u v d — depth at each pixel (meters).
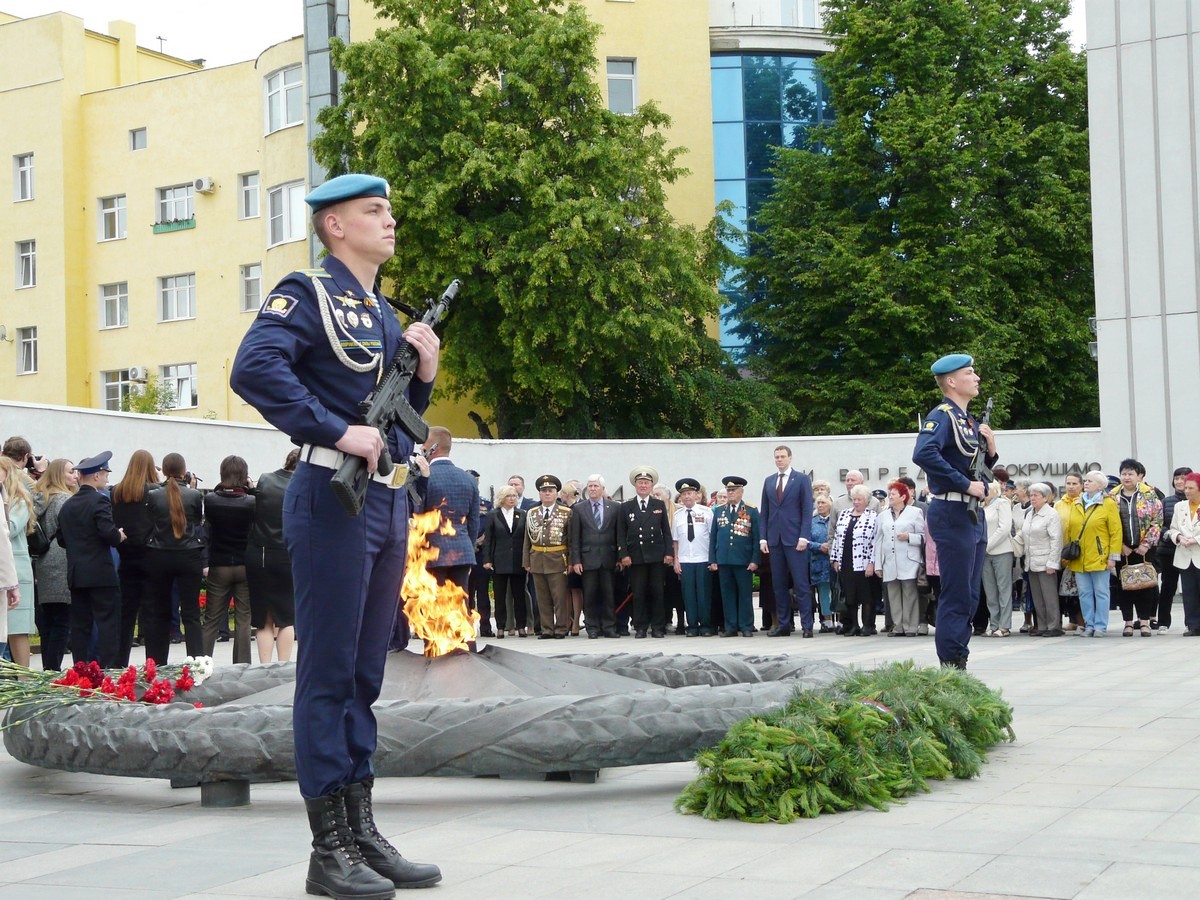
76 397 44.94
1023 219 38.66
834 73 39.25
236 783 6.26
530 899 4.30
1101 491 16.67
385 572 4.71
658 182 35.53
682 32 40.59
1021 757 6.91
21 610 11.52
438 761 6.02
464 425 38.78
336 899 4.36
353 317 4.61
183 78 43.84
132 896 4.46
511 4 35.03
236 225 42.78
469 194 34.53
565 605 19.28
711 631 19.08
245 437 23.06
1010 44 40.09
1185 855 4.69
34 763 6.73
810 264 39.50
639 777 6.92
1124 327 23.67
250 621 12.91
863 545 17.98
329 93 37.75
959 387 8.98
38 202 45.31
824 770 5.72
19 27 45.72
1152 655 13.30
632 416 37.66
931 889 4.28
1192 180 23.17
